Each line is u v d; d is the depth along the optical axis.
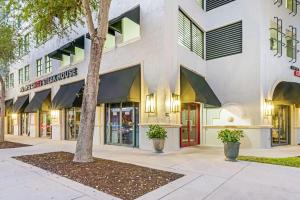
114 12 15.95
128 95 12.81
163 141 12.12
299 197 5.63
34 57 25.38
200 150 13.39
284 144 16.56
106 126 16.30
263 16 14.88
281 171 8.14
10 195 5.71
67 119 20.69
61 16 12.71
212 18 16.83
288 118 17.22
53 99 20.03
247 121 14.56
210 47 16.78
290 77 17.08
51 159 10.20
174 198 5.54
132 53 14.30
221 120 15.60
